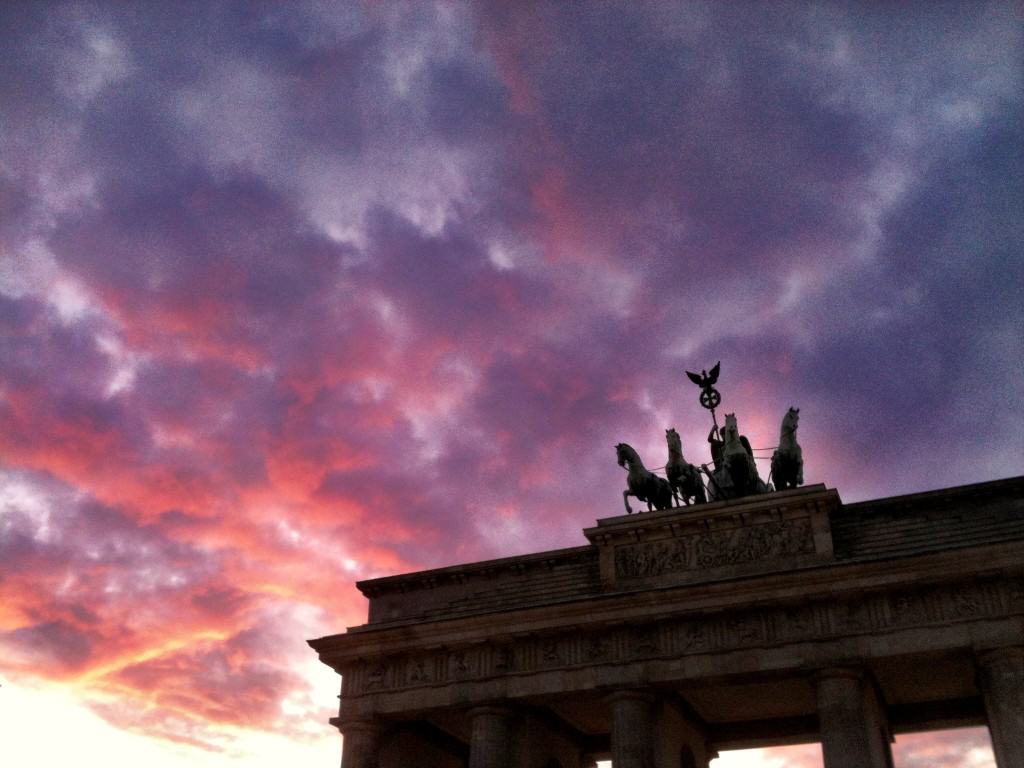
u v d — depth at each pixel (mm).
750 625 76062
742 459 84250
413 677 83562
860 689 72375
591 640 79688
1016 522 74562
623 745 75125
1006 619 70188
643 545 82312
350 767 81750
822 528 77812
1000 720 67688
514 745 80750
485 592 86750
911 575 72562
